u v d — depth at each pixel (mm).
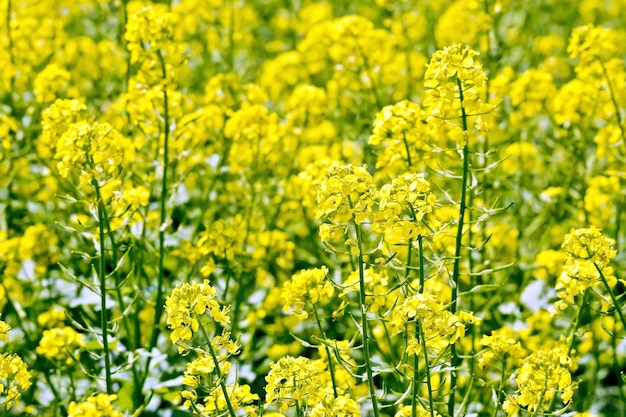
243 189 9281
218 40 12742
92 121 7602
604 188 9242
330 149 10000
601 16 14992
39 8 12758
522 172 9875
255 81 13086
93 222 8211
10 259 8688
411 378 5305
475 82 5773
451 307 5941
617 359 7566
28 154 10016
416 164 7918
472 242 8406
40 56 11555
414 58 12016
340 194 4918
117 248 6637
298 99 10352
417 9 13648
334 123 11211
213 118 9992
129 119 9391
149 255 8070
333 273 8742
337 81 11281
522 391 5508
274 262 9219
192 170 8977
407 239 5629
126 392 7344
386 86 10812
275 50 14430
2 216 9641
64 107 7539
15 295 8422
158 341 8219
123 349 7484
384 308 6809
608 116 9453
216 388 5309
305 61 12133
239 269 8148
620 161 9562
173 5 13398
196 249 8188
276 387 5246
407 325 5395
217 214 9594
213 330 8031
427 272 7023
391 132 7621
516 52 12852
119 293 7348
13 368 5730
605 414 7934
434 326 5027
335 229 5016
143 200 7781
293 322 8766
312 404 5312
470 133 5859
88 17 14297
